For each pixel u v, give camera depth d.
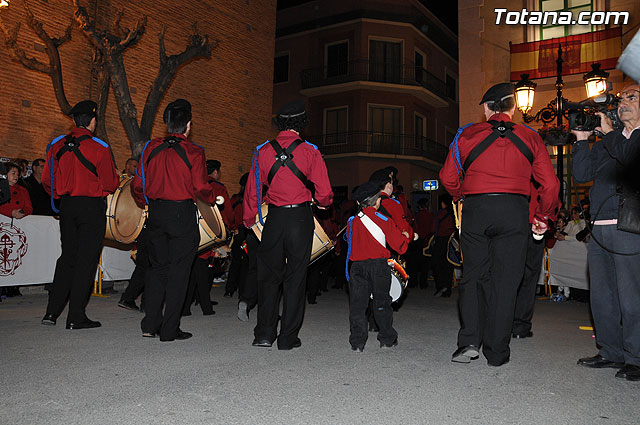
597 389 3.61
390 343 4.99
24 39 11.59
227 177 16.53
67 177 5.59
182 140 5.21
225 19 16.59
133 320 6.27
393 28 27.84
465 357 4.30
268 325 4.91
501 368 4.20
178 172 5.07
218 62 16.34
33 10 11.75
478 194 4.27
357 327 4.84
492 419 2.97
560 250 9.88
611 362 4.28
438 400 3.31
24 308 7.18
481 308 4.45
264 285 4.92
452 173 4.55
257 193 4.96
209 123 16.00
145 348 4.70
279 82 29.28
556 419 2.98
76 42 12.58
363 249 4.93
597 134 4.47
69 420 2.84
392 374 3.95
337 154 27.03
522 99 12.37
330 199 5.02
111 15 13.27
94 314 6.71
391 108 27.75
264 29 18.06
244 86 17.23
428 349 4.94
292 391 3.45
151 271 5.24
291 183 4.81
